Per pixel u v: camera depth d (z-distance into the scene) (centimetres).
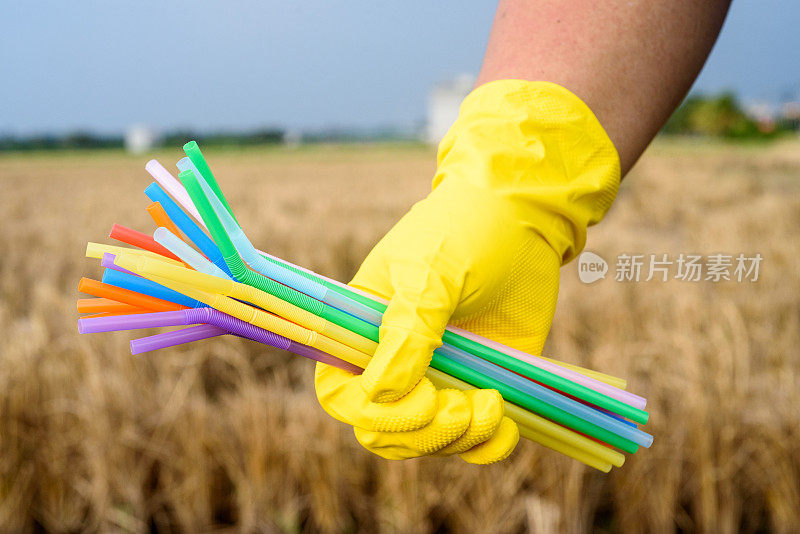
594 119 75
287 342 70
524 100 75
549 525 195
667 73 78
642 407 74
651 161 1644
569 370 78
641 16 75
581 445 75
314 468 213
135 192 1382
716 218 730
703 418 209
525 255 75
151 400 236
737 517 212
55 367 238
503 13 83
